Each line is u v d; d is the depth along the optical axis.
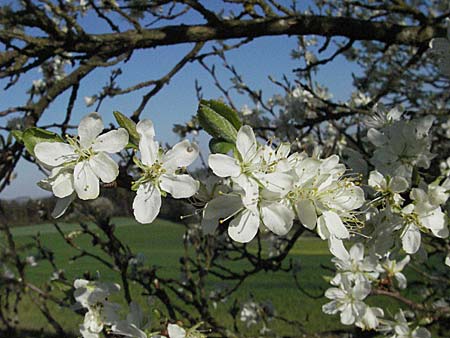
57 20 0.45
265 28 0.38
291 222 0.14
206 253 0.50
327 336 0.38
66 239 0.46
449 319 0.33
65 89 0.38
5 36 0.32
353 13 0.60
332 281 0.29
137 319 0.20
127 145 0.15
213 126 0.15
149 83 0.43
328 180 0.15
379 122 0.24
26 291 0.50
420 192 0.20
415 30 0.39
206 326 0.37
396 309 0.85
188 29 0.37
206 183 0.15
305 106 0.51
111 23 0.38
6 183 0.38
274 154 0.15
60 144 0.15
